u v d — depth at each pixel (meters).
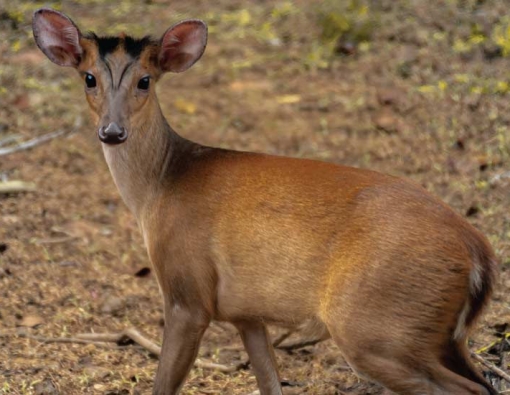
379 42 18.16
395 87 16.62
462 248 8.05
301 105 16.52
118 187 9.40
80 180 14.66
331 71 17.59
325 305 8.30
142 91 9.17
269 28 19.12
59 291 12.04
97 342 10.97
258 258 8.63
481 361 9.73
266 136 15.62
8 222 13.52
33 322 11.34
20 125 16.05
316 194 8.52
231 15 19.73
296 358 10.68
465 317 8.16
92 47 9.24
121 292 12.08
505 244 12.08
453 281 8.00
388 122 15.65
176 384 9.06
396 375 8.06
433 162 14.41
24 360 10.44
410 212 8.18
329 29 18.53
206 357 10.80
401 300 8.02
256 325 9.20
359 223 8.22
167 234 9.02
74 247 13.01
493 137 14.79
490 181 13.59
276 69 17.78
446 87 16.28
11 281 12.18
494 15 18.22
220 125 15.98
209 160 9.20
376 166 14.48
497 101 15.66
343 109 16.30
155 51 9.35
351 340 8.14
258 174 8.88
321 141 15.34
